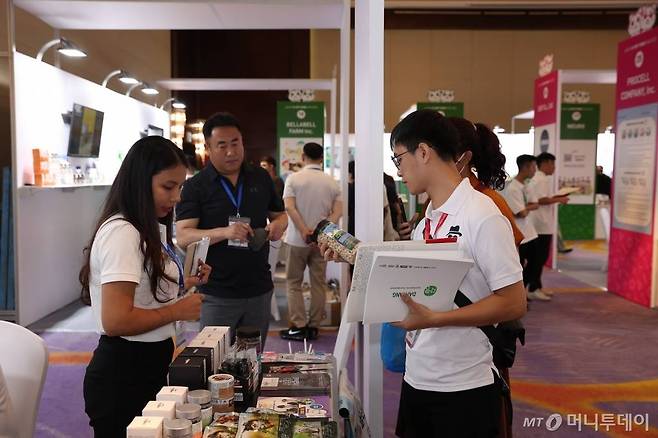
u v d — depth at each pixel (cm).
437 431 151
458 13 1208
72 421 299
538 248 591
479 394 148
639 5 1164
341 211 457
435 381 149
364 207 208
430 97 992
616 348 432
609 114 1241
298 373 172
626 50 596
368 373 208
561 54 1232
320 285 454
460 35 1230
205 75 1184
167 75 1039
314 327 455
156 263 157
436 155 145
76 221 581
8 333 170
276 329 480
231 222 248
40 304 502
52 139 512
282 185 805
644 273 568
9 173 467
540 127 835
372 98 191
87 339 445
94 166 616
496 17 1210
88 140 575
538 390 347
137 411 164
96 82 706
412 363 156
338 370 211
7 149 465
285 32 1184
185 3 449
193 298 168
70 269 568
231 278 251
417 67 1234
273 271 498
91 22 509
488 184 191
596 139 988
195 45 1177
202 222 256
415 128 144
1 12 450
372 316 135
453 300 139
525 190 578
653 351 425
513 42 1230
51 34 590
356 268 138
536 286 596
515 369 384
